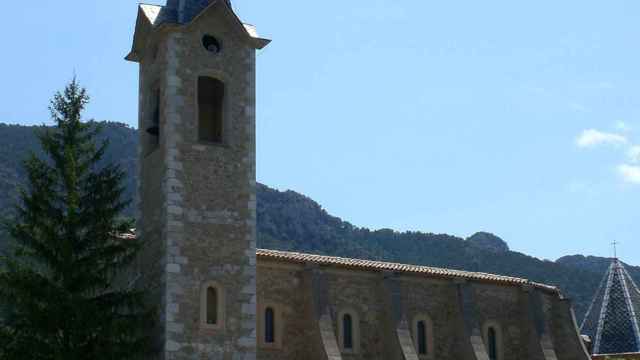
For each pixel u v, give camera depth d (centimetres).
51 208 4194
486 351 5678
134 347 4181
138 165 4959
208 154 4719
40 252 4131
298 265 5288
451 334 5709
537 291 6044
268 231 14312
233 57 4928
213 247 4600
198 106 4916
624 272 7081
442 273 5741
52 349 3984
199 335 4447
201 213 4619
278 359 5103
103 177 4338
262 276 5178
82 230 4216
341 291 5400
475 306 5784
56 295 4003
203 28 4878
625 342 6725
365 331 5412
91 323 4044
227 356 4488
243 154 4816
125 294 4269
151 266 4609
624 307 6875
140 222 4838
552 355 5853
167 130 4666
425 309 5669
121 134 13200
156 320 4459
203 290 4516
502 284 5984
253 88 4944
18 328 4019
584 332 7050
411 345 5356
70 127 4366
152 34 4897
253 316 4603
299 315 5238
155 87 4981
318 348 5088
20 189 4309
